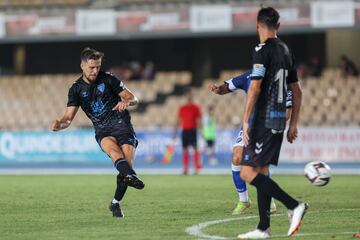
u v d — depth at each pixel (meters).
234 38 99.69
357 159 76.81
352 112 87.50
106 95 29.34
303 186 47.69
